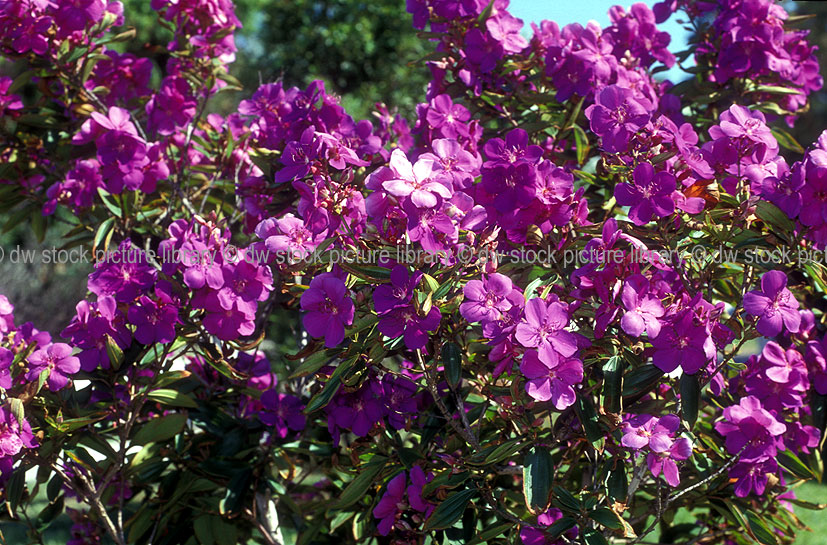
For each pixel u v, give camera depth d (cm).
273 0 596
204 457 195
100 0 195
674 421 154
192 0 203
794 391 163
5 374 167
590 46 187
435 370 162
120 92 214
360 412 175
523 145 169
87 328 176
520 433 165
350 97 565
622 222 165
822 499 456
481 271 157
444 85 197
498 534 169
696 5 203
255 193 193
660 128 163
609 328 158
